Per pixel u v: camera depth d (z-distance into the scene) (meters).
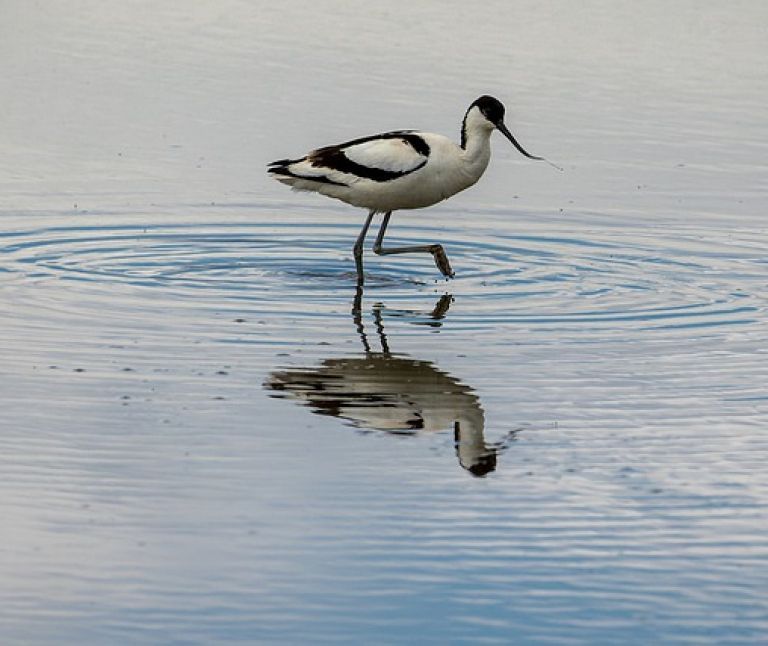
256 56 26.20
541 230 18.58
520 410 12.39
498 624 8.96
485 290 16.09
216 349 13.75
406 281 16.48
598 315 15.14
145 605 9.09
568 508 10.53
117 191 19.62
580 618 9.05
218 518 10.25
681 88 25.06
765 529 10.25
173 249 17.34
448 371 13.31
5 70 25.12
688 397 12.74
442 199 16.83
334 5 29.70
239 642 8.70
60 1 29.77
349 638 8.77
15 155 21.12
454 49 26.83
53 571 9.47
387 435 11.77
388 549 9.87
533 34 27.86
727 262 17.25
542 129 22.91
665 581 9.52
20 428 11.68
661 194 20.06
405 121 22.52
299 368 13.28
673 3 29.77
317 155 16.80
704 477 11.09
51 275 16.09
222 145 21.72
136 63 25.70
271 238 18.06
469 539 10.03
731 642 8.80
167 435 11.65
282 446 11.52
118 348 13.68
